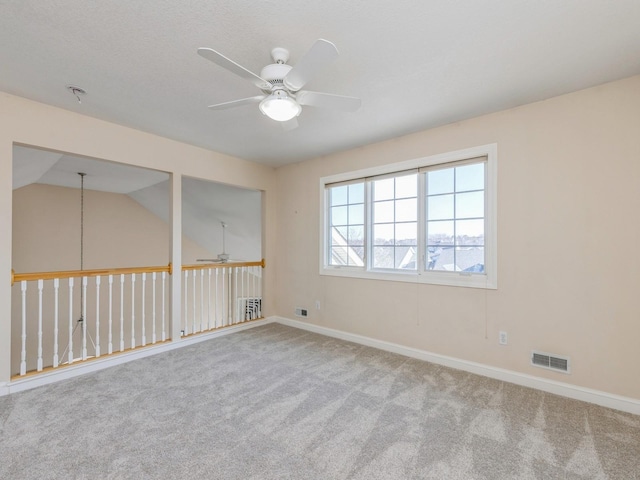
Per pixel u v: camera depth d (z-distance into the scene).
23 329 2.61
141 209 6.85
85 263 5.95
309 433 1.96
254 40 1.82
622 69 2.10
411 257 3.38
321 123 3.01
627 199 2.21
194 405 2.28
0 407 2.25
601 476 1.60
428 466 1.67
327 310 4.07
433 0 1.50
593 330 2.33
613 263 2.26
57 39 1.81
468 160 2.91
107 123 3.02
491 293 2.79
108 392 2.48
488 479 1.58
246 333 4.13
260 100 1.92
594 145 2.33
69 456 1.73
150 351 3.32
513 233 2.68
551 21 1.64
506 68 2.09
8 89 2.41
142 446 1.82
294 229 4.49
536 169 2.57
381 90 2.38
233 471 1.63
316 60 1.50
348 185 3.92
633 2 1.50
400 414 2.17
